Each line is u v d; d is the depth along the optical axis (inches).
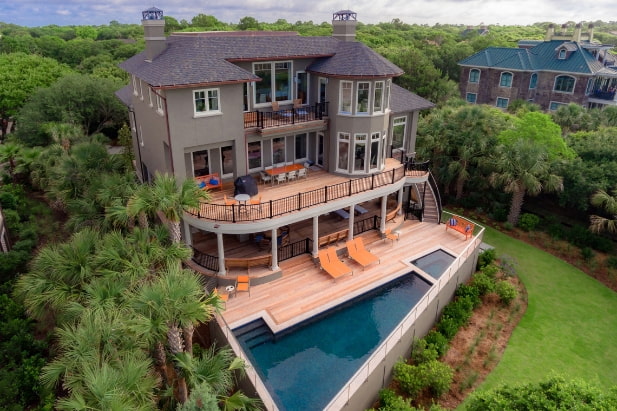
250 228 714.8
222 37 834.8
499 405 448.5
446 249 893.8
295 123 859.4
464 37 4613.7
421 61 2153.1
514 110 1792.6
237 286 722.8
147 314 419.5
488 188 1210.0
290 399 543.5
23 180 1294.3
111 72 2222.0
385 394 565.0
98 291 479.8
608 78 1903.3
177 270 466.9
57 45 3019.2
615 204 955.3
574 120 1403.8
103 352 411.2
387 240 922.1
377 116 885.2
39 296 512.1
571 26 3804.1
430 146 1205.7
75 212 805.9
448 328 709.9
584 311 816.3
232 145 807.1
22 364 594.9
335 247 855.1
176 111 713.0
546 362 678.5
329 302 714.2
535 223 1107.9
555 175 1062.4
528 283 900.6
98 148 911.7
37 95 1614.2
